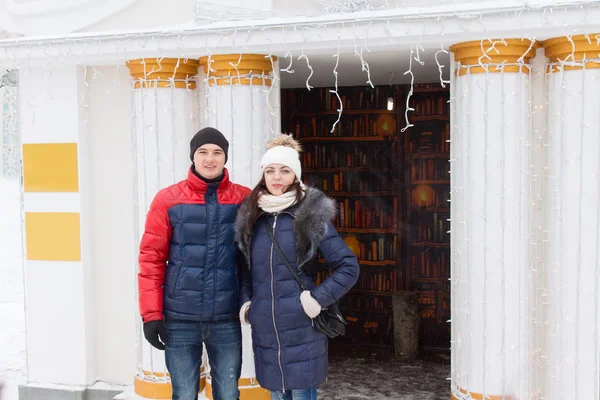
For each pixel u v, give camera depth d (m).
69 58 3.94
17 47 3.95
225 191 2.95
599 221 3.35
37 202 4.30
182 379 2.98
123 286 4.32
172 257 2.90
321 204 2.79
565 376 3.44
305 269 2.82
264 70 3.82
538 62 3.52
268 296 2.81
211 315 2.88
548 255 3.52
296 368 2.81
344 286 2.75
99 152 4.29
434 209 5.96
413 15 3.22
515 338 3.50
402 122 6.00
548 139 3.49
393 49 3.64
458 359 3.66
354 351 5.83
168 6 4.03
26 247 4.35
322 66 4.50
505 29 3.16
